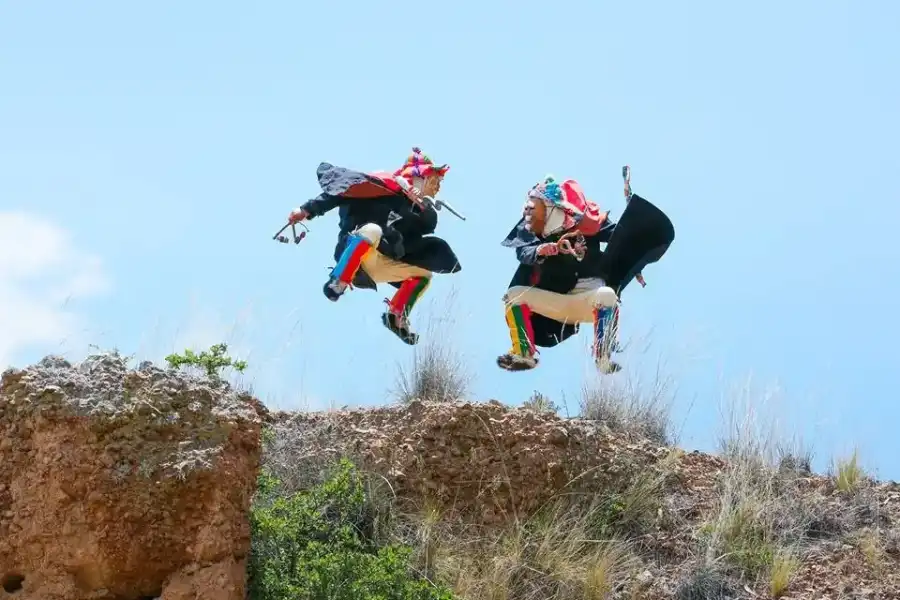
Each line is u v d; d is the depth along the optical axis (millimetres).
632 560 40438
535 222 48812
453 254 48562
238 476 33688
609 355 47031
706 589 39156
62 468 32531
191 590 32375
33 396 33281
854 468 43812
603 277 48750
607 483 42531
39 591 32531
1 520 33156
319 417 43781
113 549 32469
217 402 34344
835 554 40344
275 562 35375
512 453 42406
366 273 47406
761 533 41125
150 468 32656
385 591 35438
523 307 48625
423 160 49094
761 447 44188
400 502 41344
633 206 48812
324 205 47125
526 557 40094
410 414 43562
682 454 44469
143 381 33938
